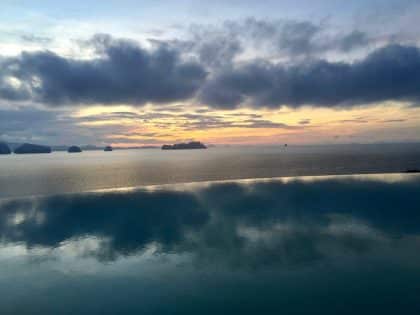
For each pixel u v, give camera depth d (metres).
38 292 2.22
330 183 7.23
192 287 2.26
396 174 8.20
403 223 4.02
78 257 2.97
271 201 5.58
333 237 3.46
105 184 15.95
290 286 2.25
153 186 7.17
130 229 3.95
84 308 2.00
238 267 2.64
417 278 2.36
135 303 2.05
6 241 3.51
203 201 5.61
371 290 2.17
